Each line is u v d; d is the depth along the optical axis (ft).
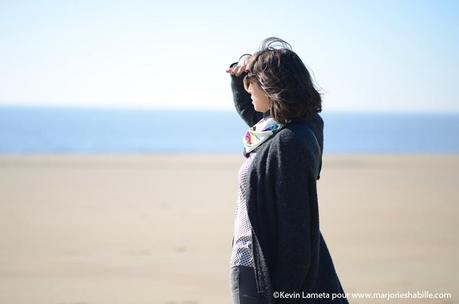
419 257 27.73
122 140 259.39
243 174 8.77
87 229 38.22
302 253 8.19
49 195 57.31
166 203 51.75
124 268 26.91
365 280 22.85
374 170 88.63
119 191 61.16
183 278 24.75
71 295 22.11
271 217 8.42
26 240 34.27
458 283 22.25
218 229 38.22
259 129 8.82
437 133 407.03
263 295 8.32
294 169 8.27
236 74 10.06
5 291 22.84
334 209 46.37
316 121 9.12
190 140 271.90
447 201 51.98
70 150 170.40
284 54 8.76
